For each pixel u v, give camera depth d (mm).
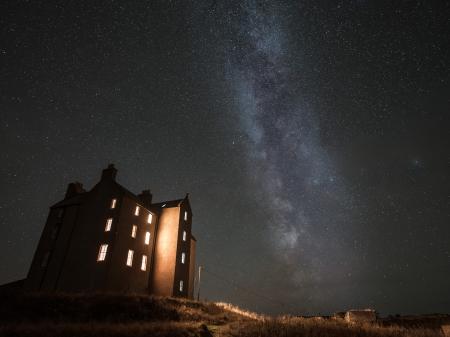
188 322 22188
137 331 15203
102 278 30141
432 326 23406
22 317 17438
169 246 38844
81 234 34531
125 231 34250
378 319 25703
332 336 16719
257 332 17234
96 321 18750
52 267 33625
